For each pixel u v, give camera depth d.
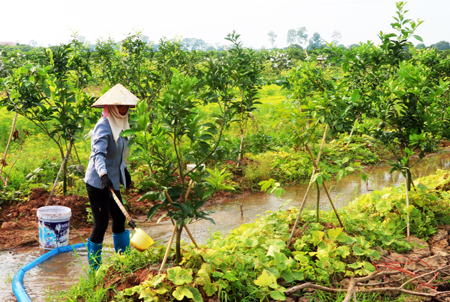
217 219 6.16
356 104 5.05
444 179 5.98
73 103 7.14
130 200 6.69
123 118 4.18
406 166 4.82
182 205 3.28
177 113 3.13
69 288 3.80
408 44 5.15
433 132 4.80
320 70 10.20
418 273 3.72
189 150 3.64
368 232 4.43
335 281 3.58
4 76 11.42
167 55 9.91
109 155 4.13
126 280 3.42
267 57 29.19
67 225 5.14
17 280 3.91
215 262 3.41
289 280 3.40
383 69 5.52
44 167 7.04
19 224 5.64
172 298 3.12
